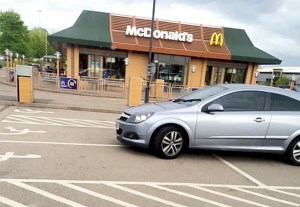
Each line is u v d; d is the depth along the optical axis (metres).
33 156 5.39
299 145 6.27
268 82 39.16
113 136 7.50
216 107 5.86
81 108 11.88
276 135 6.14
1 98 11.70
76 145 6.36
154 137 5.82
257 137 6.06
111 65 21.75
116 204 3.83
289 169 6.06
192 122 5.84
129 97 13.72
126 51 21.67
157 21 22.42
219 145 5.99
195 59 22.72
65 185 4.27
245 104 6.14
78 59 21.03
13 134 6.88
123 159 5.65
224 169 5.67
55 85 17.58
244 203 4.19
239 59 22.30
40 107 11.45
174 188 4.51
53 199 3.83
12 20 47.09
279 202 4.33
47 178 4.46
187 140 5.95
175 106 6.12
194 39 22.75
